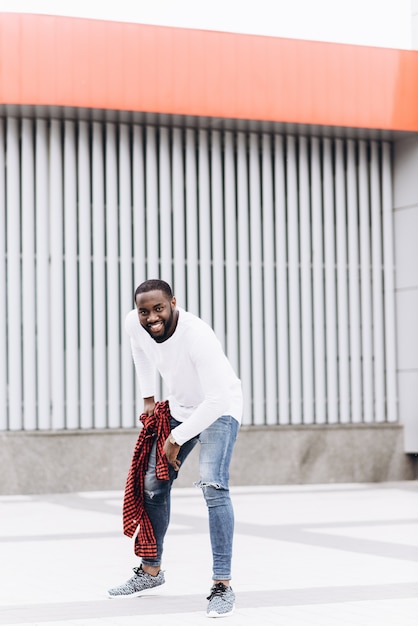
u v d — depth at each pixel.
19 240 15.88
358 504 13.95
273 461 16.78
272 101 16.22
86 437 15.82
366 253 17.80
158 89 15.62
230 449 6.92
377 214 17.89
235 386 7.04
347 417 17.52
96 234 16.16
